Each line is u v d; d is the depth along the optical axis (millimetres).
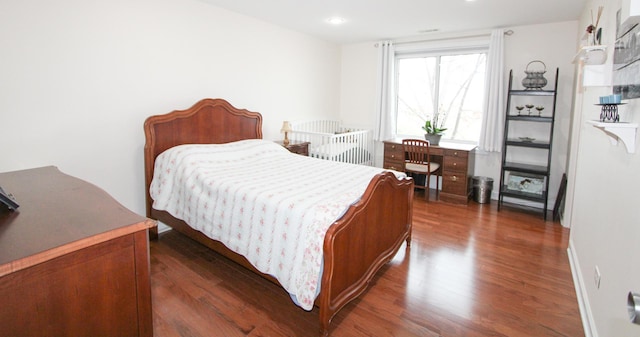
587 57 2047
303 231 1953
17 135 2453
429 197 4895
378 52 5402
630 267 1401
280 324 2049
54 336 983
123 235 1102
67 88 2662
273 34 4434
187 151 3035
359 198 2234
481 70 4840
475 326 2039
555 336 1962
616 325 1541
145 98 3168
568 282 2555
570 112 4145
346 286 2053
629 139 1463
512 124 4559
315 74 5309
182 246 3090
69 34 2627
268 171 3008
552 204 4359
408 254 3006
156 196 3033
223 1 3486
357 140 5203
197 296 2314
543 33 4207
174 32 3320
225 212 2439
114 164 3021
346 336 1940
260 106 4387
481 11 3697
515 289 2451
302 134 5020
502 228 3656
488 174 4828
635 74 1429
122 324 1142
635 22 1310
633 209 1419
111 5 2846
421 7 3584
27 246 956
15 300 897
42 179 1774
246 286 2453
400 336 1947
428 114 5367
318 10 3754
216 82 3773
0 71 2334
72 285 1003
